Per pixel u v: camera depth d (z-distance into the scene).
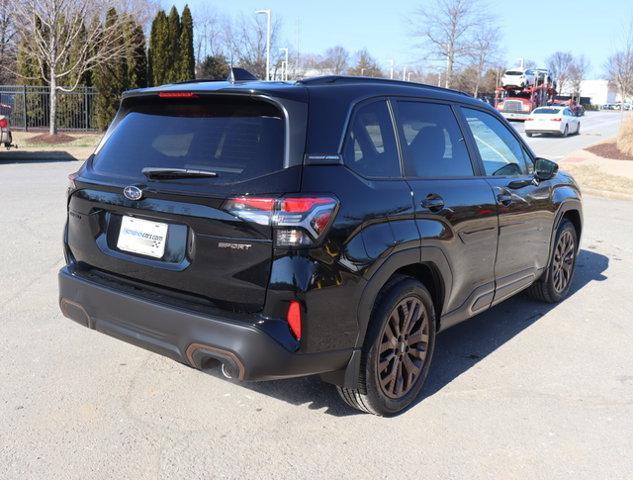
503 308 5.71
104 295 3.38
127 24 27.27
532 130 32.81
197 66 48.09
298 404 3.73
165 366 4.18
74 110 27.80
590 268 7.18
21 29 24.91
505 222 4.46
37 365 4.11
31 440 3.24
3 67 32.12
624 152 22.05
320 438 3.37
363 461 3.16
